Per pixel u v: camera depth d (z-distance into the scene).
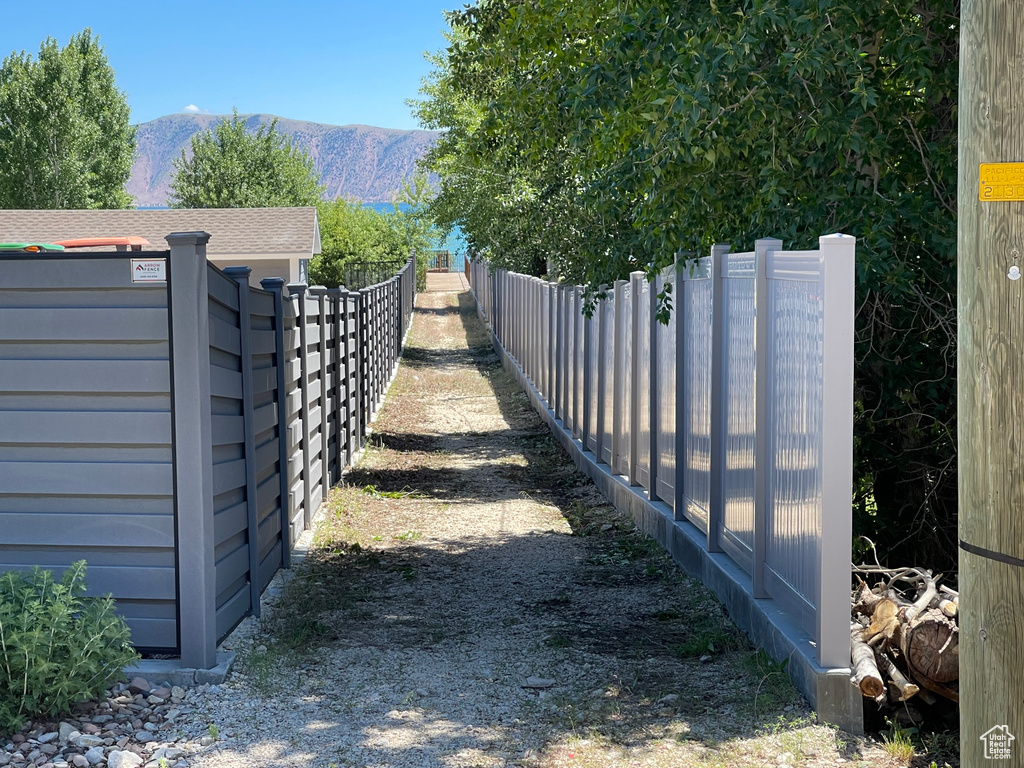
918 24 6.04
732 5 5.61
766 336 5.49
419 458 13.41
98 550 5.09
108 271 4.96
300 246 27.02
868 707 4.67
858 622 5.10
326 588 6.93
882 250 5.59
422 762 4.13
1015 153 2.73
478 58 8.93
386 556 8.05
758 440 5.55
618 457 10.14
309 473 8.80
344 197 56.59
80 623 4.54
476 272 46.56
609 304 10.73
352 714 4.66
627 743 4.28
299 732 4.44
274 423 7.03
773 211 6.05
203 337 4.96
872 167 6.25
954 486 7.03
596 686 5.01
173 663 5.07
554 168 11.34
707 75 5.23
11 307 5.02
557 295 14.83
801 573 4.93
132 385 5.00
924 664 4.54
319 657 5.46
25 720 4.36
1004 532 2.81
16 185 53.50
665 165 6.12
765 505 5.56
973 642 2.91
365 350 14.66
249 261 27.00
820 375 4.53
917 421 6.90
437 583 7.24
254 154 62.22
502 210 17.06
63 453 5.07
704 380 6.97
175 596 5.07
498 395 20.41
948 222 5.62
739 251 6.65
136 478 5.04
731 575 6.04
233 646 5.49
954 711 4.68
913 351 6.72
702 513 7.05
